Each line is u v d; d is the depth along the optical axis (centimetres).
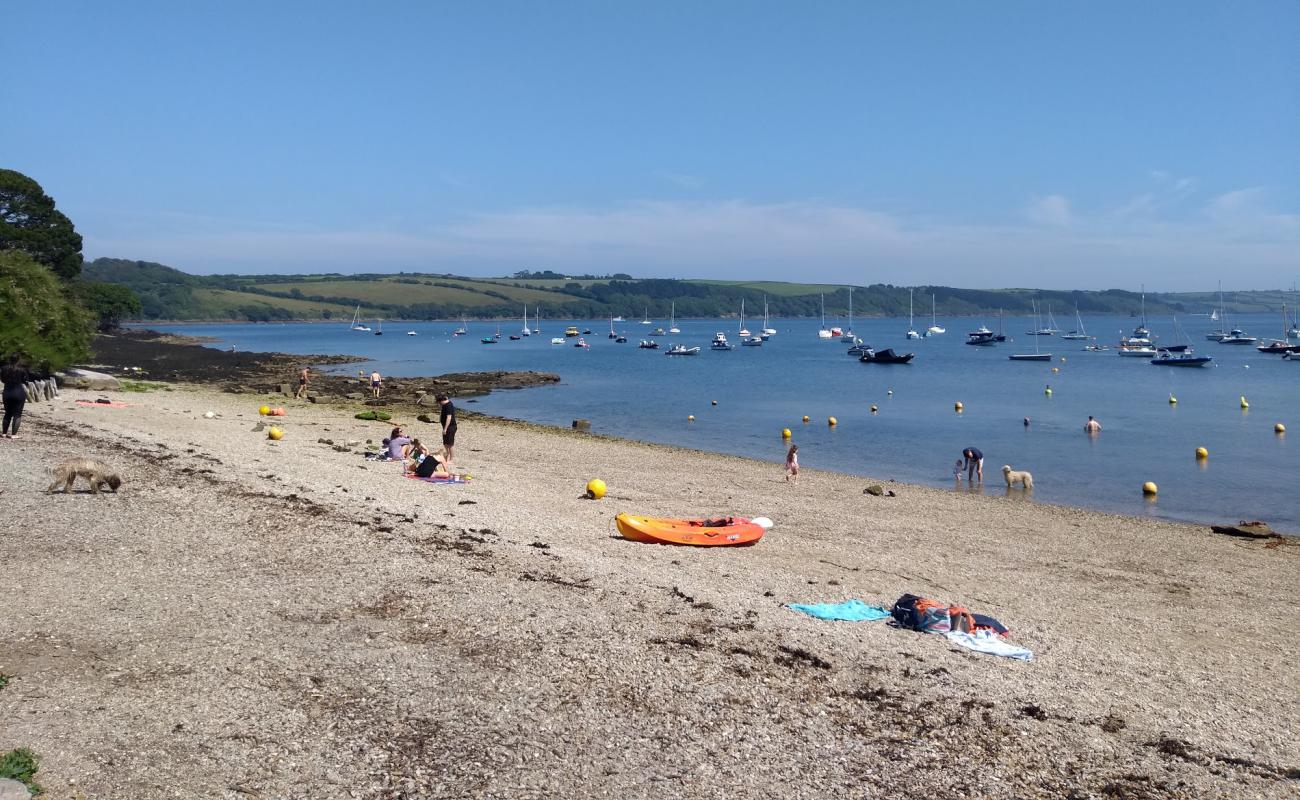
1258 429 5734
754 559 2164
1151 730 1224
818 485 3459
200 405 5194
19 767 870
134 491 2308
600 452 4256
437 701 1136
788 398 7781
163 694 1088
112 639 1259
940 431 5628
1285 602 2020
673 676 1277
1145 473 4116
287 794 892
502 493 2883
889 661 1411
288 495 2406
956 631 1590
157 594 1479
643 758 1034
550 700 1167
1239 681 1470
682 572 1945
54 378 4988
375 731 1041
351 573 1686
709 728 1123
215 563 1694
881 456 4603
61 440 3073
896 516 2870
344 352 15675
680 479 3478
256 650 1256
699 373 10950
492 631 1409
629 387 8819
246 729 1016
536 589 1666
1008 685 1351
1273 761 1155
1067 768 1088
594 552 2092
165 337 17450
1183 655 1599
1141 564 2350
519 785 949
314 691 1137
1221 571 2303
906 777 1036
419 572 1722
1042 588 2052
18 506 2042
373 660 1254
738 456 4525
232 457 3050
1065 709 1273
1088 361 13425
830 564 2158
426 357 14188
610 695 1198
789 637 1490
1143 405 7281
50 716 1004
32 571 1560
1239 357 14112
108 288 15688
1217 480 3944
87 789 862
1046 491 3659
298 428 4400
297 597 1516
